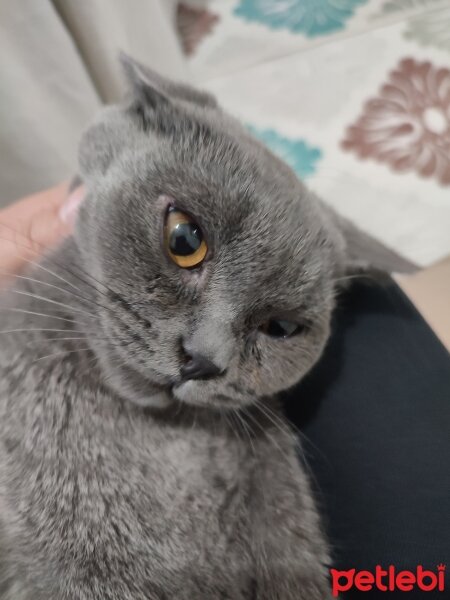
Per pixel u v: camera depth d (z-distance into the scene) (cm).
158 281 17
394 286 27
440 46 47
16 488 18
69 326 20
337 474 24
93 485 19
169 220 17
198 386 18
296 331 21
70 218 23
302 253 19
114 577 18
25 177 34
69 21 34
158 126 20
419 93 45
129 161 19
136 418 20
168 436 20
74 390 19
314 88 46
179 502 19
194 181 18
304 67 47
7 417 19
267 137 43
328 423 25
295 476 22
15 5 29
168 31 43
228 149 19
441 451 23
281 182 20
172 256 17
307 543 21
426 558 21
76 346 19
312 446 24
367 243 25
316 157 42
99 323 18
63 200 26
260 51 48
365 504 23
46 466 18
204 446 21
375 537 22
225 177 18
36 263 19
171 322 17
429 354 26
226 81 47
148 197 18
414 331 27
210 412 21
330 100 45
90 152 20
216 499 20
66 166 35
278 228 19
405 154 42
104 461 19
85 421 19
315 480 23
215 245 17
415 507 22
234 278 18
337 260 22
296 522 21
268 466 22
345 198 40
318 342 22
